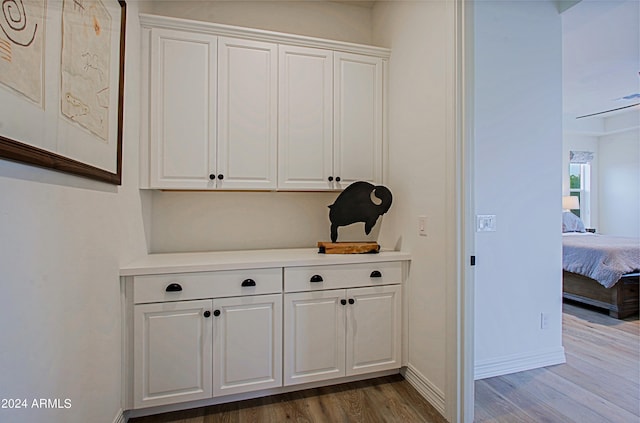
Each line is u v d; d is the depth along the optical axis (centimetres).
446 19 180
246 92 217
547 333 244
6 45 75
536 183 240
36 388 90
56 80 99
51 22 96
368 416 181
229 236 244
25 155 82
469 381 174
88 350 126
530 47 237
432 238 194
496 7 229
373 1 268
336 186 236
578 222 535
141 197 203
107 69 142
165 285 175
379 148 246
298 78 228
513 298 235
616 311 344
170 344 176
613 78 407
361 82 242
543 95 241
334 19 269
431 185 195
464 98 175
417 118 210
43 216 94
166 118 204
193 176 208
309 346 200
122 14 160
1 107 74
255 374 190
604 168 640
